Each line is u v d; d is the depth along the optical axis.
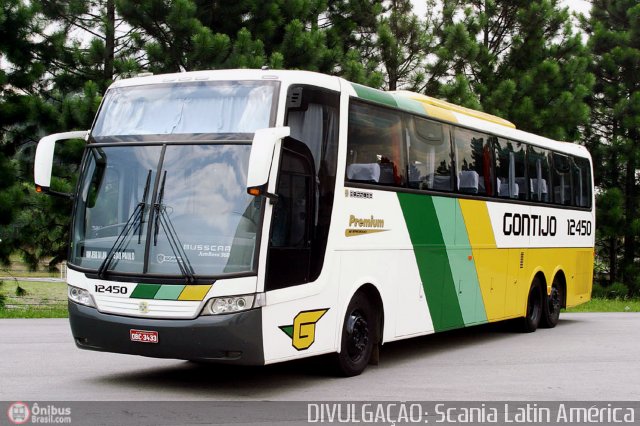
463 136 13.41
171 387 9.50
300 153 9.41
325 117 9.88
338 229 10.00
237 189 8.87
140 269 8.89
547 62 32.53
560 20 33.69
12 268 30.47
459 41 29.34
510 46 33.81
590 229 19.14
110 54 25.72
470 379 10.52
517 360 12.38
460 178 13.20
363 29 30.95
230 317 8.59
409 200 11.66
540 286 16.59
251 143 8.97
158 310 8.75
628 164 37.47
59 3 25.91
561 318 20.66
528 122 32.06
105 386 9.40
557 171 17.31
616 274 39.25
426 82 29.94
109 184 9.37
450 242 12.80
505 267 14.80
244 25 26.39
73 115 24.00
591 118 39.22
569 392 9.70
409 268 11.65
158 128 9.41
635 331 16.86
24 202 25.50
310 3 26.84
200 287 8.64
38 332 14.58
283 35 26.50
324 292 9.76
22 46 25.22
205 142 9.10
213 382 9.93
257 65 23.75
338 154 10.03
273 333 8.93
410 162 11.74
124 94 9.86
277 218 9.02
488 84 32.66
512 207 15.05
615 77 39.09
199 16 25.83
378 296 10.95
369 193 10.67
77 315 9.23
